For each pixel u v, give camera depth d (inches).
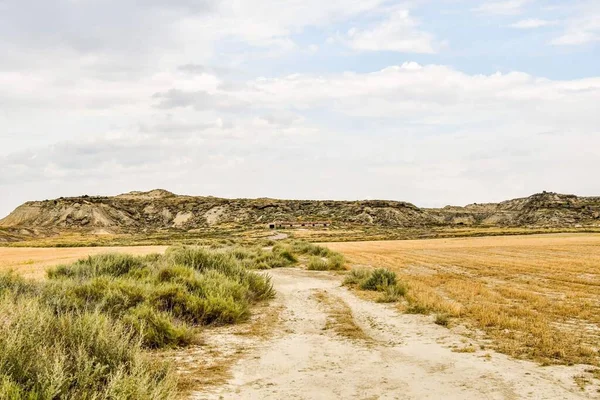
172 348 395.9
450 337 442.3
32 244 5669.3
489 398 264.4
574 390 277.3
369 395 272.4
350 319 558.9
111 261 765.9
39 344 228.8
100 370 224.8
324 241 4367.6
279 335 464.8
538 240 3403.1
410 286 846.5
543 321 506.3
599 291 780.0
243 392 278.2
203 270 796.0
